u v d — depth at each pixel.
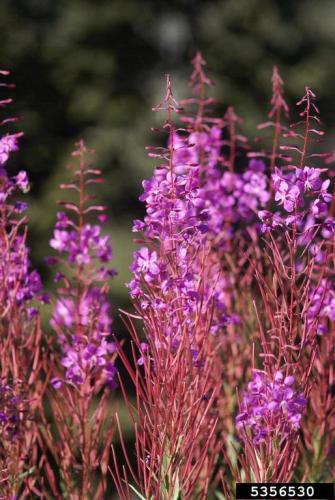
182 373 5.54
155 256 5.64
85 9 27.12
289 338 5.61
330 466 7.18
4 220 6.56
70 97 26.64
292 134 5.68
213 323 6.62
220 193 7.52
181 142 7.31
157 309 5.59
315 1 28.20
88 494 6.71
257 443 5.68
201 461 5.72
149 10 27.61
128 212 25.70
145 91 27.59
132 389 20.14
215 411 6.65
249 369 7.10
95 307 6.68
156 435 5.65
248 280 7.33
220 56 27.16
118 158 26.08
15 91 26.22
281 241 6.91
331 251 7.08
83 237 6.69
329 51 27.88
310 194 5.62
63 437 6.64
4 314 6.46
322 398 6.97
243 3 27.61
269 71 26.97
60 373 6.98
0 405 6.25
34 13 27.33
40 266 23.19
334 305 6.60
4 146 6.52
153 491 5.76
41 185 25.17
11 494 6.45
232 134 7.66
